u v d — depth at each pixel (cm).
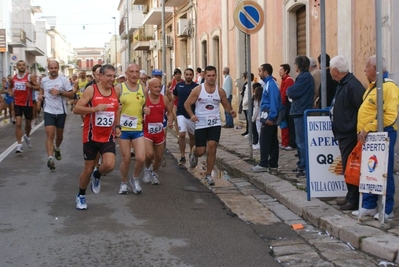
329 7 1155
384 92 605
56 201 788
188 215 715
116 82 1586
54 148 1133
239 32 1870
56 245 580
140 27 4250
